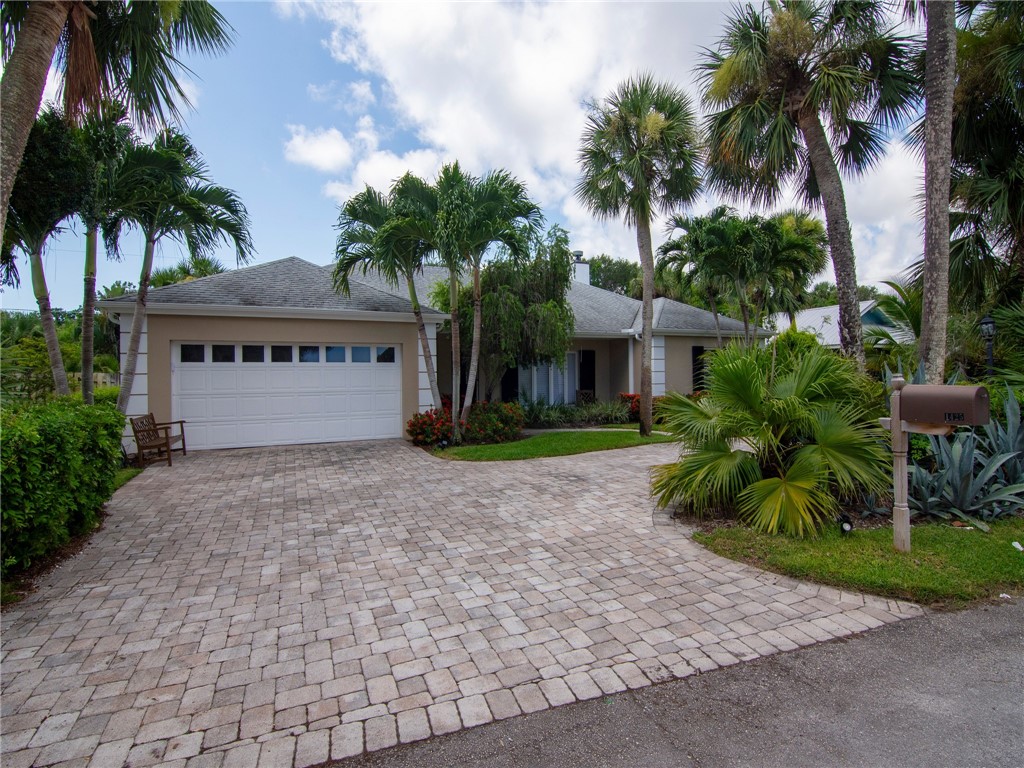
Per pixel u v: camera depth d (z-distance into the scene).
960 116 8.34
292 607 3.70
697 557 4.52
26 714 2.53
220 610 3.66
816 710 2.49
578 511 6.07
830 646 3.06
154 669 2.93
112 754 2.26
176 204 8.82
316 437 11.24
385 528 5.54
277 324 10.82
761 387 5.29
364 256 10.57
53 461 4.34
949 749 2.21
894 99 8.27
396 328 11.73
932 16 6.42
